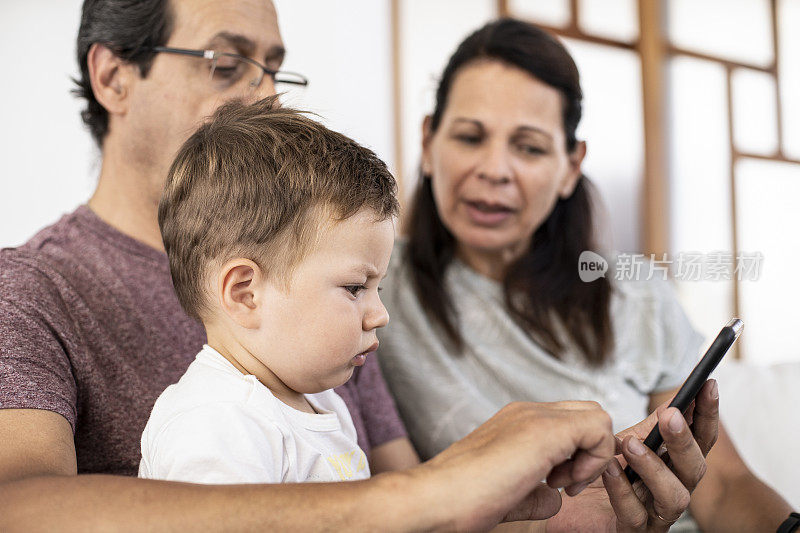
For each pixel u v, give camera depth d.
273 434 0.64
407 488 0.51
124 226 0.96
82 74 1.00
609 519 0.77
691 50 3.60
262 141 0.71
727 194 3.43
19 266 0.85
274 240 0.67
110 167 0.98
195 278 0.71
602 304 1.28
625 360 1.30
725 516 1.12
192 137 0.77
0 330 0.76
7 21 2.35
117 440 0.85
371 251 0.69
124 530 0.50
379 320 0.71
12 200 2.33
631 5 3.70
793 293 2.85
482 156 1.21
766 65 3.32
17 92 2.35
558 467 0.57
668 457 0.72
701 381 0.68
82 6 1.00
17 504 0.53
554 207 1.32
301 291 0.67
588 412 0.56
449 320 1.27
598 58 3.61
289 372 0.69
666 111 3.67
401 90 3.07
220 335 0.71
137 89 0.94
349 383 1.07
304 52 2.88
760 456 1.33
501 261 1.31
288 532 0.50
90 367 0.84
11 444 0.66
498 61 1.22
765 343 2.67
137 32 0.93
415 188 1.36
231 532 0.50
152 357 0.89
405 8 3.10
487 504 0.51
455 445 0.56
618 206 3.61
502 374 1.24
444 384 1.24
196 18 0.94
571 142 1.29
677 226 3.58
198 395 0.66
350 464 0.73
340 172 0.69
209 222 0.69
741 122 3.40
